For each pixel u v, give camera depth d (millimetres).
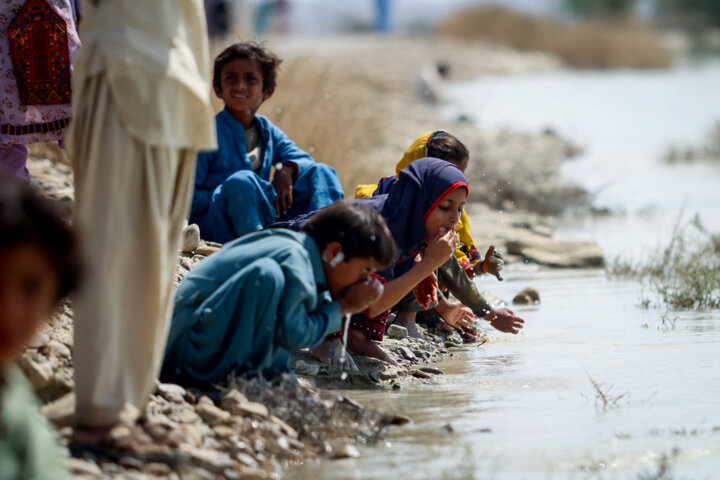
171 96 7695
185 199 8141
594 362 11727
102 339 7559
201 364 9477
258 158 14539
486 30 121312
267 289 9227
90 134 7727
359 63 69250
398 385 10742
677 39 160625
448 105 56938
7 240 4828
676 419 9273
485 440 8742
